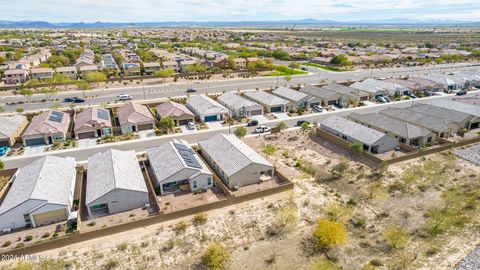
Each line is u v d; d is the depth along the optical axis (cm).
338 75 15775
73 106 10131
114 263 3966
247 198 5259
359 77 15238
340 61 18325
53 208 4684
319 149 7312
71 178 5459
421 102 10962
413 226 4734
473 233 4578
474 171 6275
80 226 4612
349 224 4759
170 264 3997
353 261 4069
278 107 9981
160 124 8338
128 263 3997
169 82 13675
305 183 5841
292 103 10131
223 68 16988
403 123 7731
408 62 19575
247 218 4844
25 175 5394
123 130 8138
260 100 10312
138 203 5116
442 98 11600
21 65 14988
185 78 14462
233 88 12731
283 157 6900
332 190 5641
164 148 6359
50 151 7138
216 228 4628
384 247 4309
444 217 4925
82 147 7350
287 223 4722
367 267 3969
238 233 4541
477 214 4991
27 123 8762
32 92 11288
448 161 6656
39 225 4684
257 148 7369
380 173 6181
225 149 6381
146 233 4516
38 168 5453
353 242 4397
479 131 8412
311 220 4834
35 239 4397
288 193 5488
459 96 11812
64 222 4759
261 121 9131
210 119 9088
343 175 6153
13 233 4528
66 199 4853
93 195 4922
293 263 4034
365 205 5228
